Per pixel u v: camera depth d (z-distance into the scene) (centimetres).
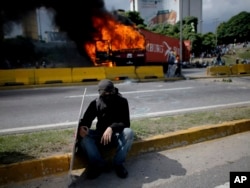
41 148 373
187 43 3181
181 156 386
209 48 6644
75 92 1031
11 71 1238
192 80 1482
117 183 310
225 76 1706
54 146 382
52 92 1044
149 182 311
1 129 516
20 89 1172
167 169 344
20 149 369
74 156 340
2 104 798
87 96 925
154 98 855
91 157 319
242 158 374
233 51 6562
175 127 464
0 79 1209
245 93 968
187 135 430
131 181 314
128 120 346
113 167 352
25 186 306
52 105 763
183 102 782
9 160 328
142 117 586
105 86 329
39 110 697
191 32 6519
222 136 470
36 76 1270
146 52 1905
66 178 325
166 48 2145
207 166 351
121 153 326
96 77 1374
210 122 497
